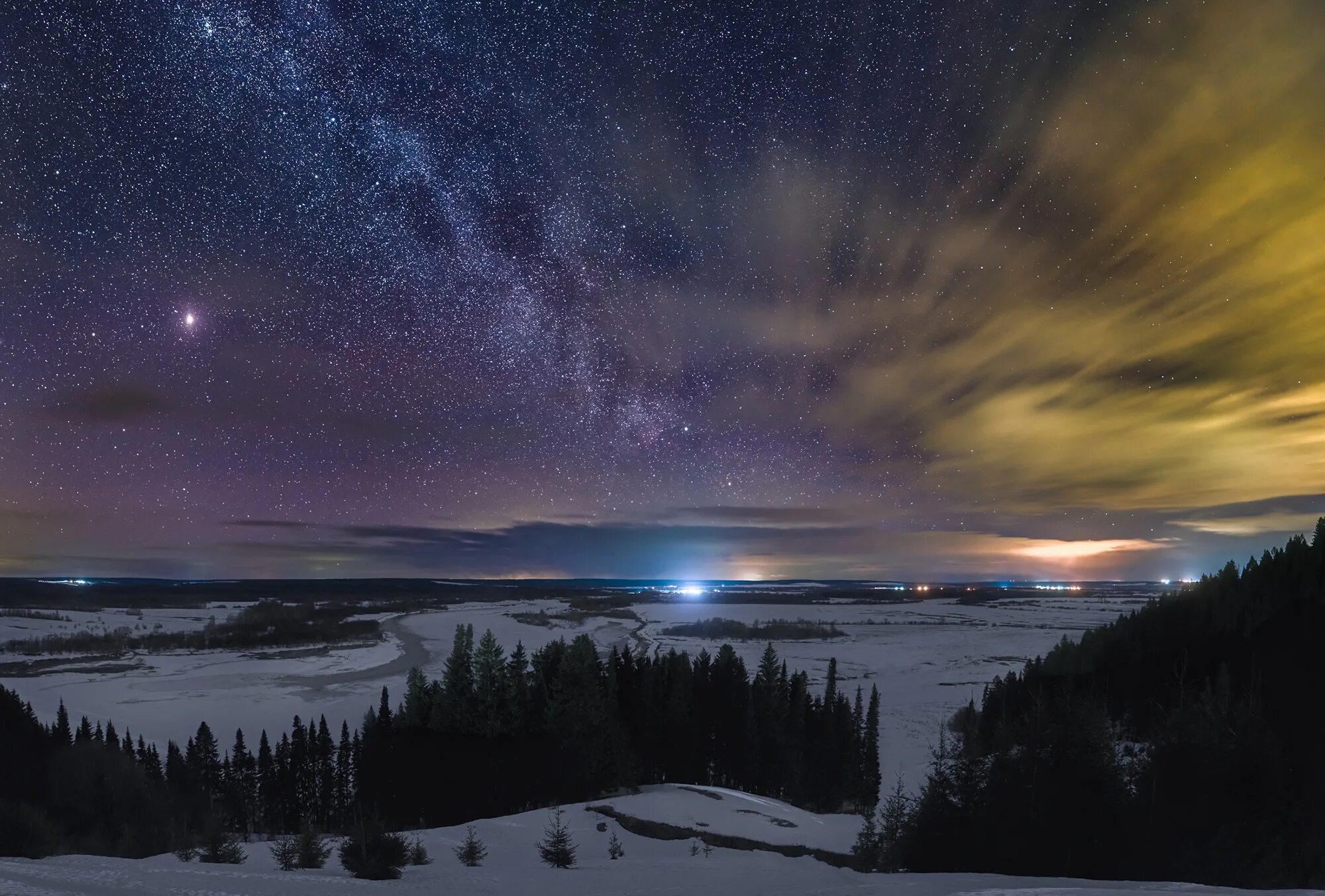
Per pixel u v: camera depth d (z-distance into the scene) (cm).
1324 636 3616
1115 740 3250
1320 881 2048
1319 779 2348
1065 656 4994
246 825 4703
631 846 3497
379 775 5384
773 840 3497
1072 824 2391
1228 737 2488
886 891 1752
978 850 2519
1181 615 4662
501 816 4503
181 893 1720
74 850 3591
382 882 2302
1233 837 2217
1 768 4553
